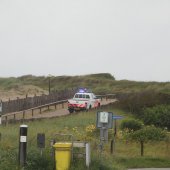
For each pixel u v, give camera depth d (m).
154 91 57.00
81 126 39.19
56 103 55.47
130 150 31.45
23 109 45.84
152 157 27.91
